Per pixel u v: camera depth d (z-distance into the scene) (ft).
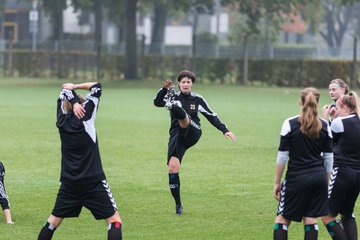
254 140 184.44
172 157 104.99
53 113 242.99
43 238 79.71
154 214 104.68
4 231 94.27
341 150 83.82
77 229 96.07
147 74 437.58
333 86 93.76
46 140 179.01
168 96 103.24
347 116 84.48
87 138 78.33
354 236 84.58
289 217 78.18
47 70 452.76
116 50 499.92
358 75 381.81
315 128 76.84
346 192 83.56
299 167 77.77
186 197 116.16
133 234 93.61
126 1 428.97
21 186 123.44
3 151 161.38
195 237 92.43
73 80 435.12
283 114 250.57
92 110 78.89
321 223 100.12
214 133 198.08
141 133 193.88
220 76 423.64
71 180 78.33
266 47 451.12
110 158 153.28
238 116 241.76
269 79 412.77
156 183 127.24
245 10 442.91
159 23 559.38
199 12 455.22
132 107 269.44
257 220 101.71
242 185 126.11
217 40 620.08
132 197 115.75
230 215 104.53
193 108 105.40
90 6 548.72
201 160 152.46
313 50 484.33
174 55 434.71
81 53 444.55
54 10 531.91
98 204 78.64
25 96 317.01
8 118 225.97
